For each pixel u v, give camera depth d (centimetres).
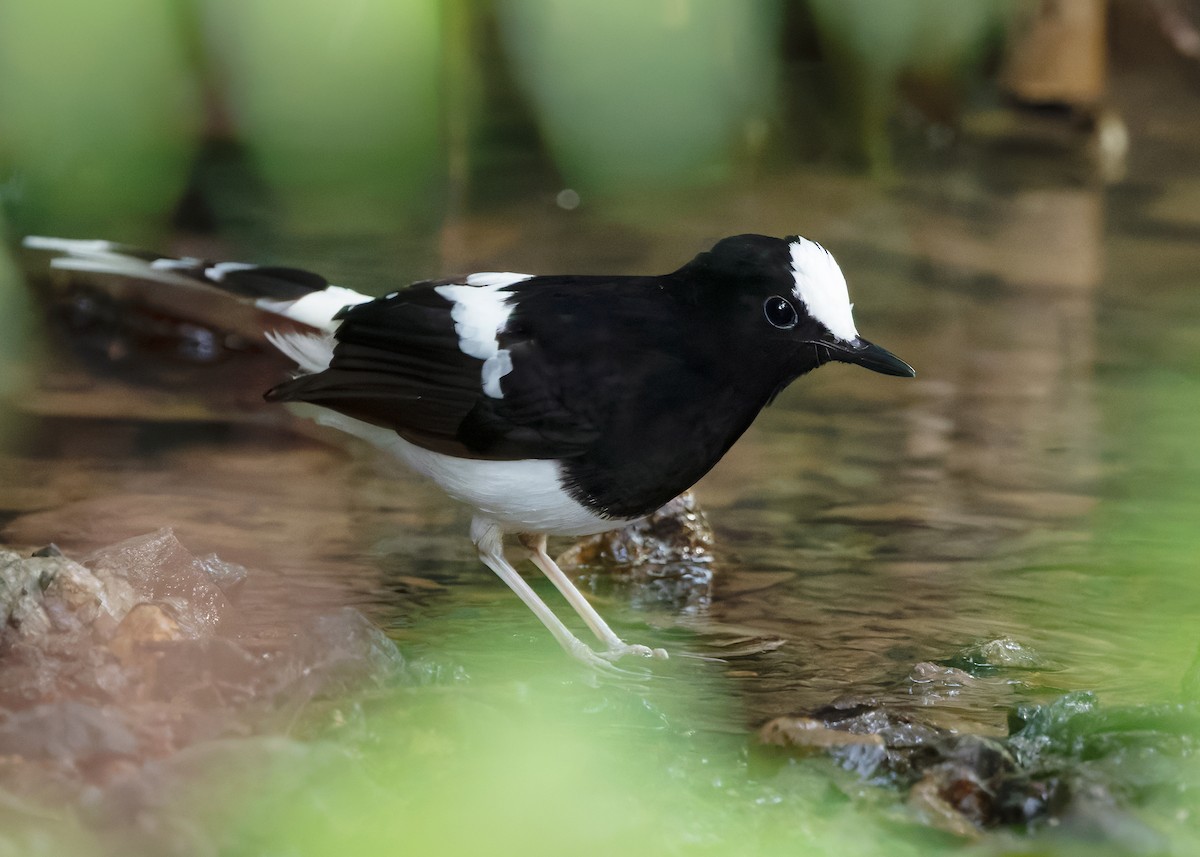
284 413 1486
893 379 1644
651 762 787
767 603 1092
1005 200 2384
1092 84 2736
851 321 1013
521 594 1051
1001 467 1384
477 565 1159
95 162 1390
